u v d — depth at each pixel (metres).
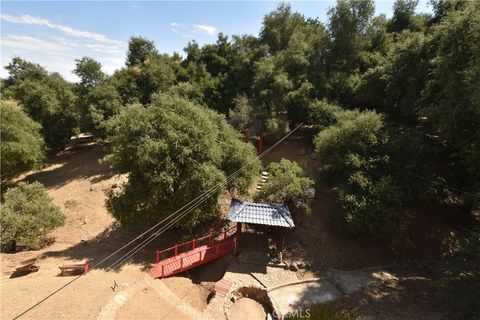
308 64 28.95
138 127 18.08
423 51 22.02
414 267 18.02
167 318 13.51
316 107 26.53
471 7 16.83
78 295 14.06
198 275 18.09
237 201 18.80
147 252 19.91
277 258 17.78
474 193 18.84
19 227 19.89
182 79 39.53
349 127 20.16
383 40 31.20
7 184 34.12
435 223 20.39
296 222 20.58
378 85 25.59
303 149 28.02
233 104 34.44
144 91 37.69
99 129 34.47
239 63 36.94
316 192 22.61
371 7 29.08
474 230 17.38
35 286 14.84
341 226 19.06
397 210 18.59
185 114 19.39
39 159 34.22
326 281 16.70
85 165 36.22
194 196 18.47
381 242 19.44
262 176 24.80
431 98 21.25
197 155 18.56
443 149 21.06
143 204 18.94
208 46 43.03
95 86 35.16
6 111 31.17
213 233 21.00
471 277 14.78
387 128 21.03
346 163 19.17
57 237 23.23
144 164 17.59
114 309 13.05
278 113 27.39
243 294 15.63
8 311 12.48
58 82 39.91
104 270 17.11
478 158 16.70
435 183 18.91
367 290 15.86
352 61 31.12
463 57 16.78
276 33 37.09
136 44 50.16
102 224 24.66
